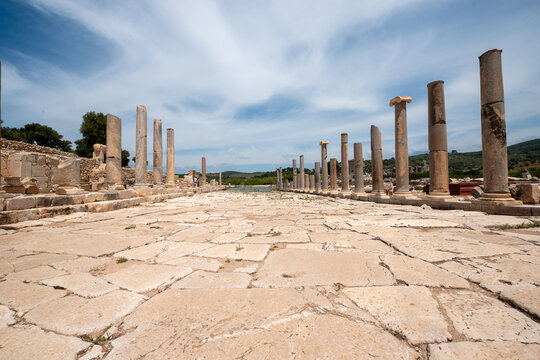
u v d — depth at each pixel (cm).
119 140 1168
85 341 158
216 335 160
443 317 175
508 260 288
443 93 887
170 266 295
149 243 408
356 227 507
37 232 499
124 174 2217
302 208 920
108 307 200
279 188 3669
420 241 380
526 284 222
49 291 230
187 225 575
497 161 686
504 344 145
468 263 280
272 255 328
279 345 149
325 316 179
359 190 1416
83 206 791
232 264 301
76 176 889
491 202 679
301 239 417
